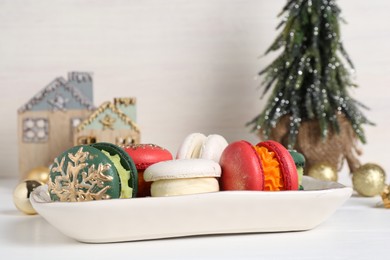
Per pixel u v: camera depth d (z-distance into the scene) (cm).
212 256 86
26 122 167
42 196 106
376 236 99
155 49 188
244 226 96
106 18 188
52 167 100
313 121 155
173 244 93
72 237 95
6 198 148
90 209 89
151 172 100
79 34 188
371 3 185
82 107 168
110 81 188
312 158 156
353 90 179
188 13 187
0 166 191
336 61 157
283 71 159
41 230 108
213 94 188
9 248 93
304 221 98
